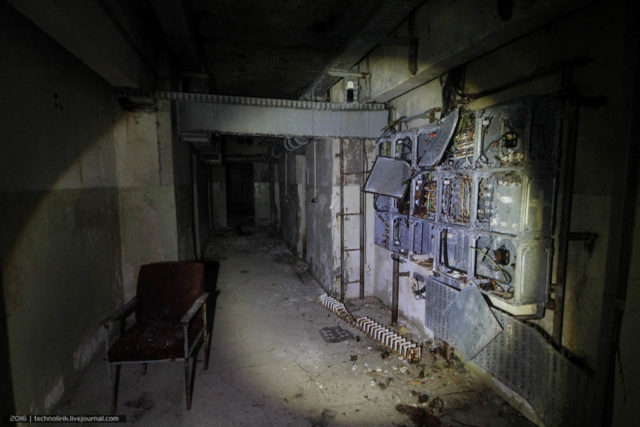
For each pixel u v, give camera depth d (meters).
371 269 4.61
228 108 3.52
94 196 2.93
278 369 2.83
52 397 2.20
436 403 2.38
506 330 2.12
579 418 1.73
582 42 1.74
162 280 2.77
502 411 2.31
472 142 2.26
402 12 2.67
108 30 2.38
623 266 1.55
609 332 1.60
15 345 1.83
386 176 3.27
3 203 1.77
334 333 3.51
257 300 4.53
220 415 2.26
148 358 2.27
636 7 1.44
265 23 3.25
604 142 1.68
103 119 3.15
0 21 1.77
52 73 2.29
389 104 3.85
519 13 1.83
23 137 1.96
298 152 6.62
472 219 2.19
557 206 1.94
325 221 4.83
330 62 3.74
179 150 4.12
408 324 3.67
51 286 2.22
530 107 1.80
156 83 3.66
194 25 3.21
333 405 2.37
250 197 16.05
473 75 2.55
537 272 1.92
